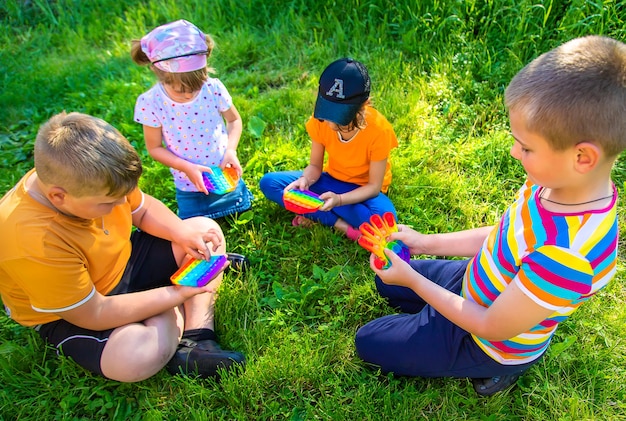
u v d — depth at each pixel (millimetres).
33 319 1935
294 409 1932
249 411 1951
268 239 2629
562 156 1235
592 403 1885
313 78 3688
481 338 1672
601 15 3209
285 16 4250
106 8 4855
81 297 1774
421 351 1851
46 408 1966
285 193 2475
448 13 3666
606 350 2029
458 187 2793
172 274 2234
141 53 2387
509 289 1444
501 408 1883
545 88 1202
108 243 1917
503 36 3523
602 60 1179
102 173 1581
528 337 1626
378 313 2260
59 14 4879
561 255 1307
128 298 1896
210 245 2262
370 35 3857
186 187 2656
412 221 2654
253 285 2365
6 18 4863
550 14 3438
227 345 2158
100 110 3715
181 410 1944
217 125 2611
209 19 4430
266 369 2016
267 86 3797
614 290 2242
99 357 1881
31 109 3801
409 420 1866
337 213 2588
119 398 1979
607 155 1211
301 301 2268
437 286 1688
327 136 2502
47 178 1587
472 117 3234
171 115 2473
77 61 4293
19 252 1656
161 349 1927
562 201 1355
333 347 2096
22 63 4324
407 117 3217
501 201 2725
